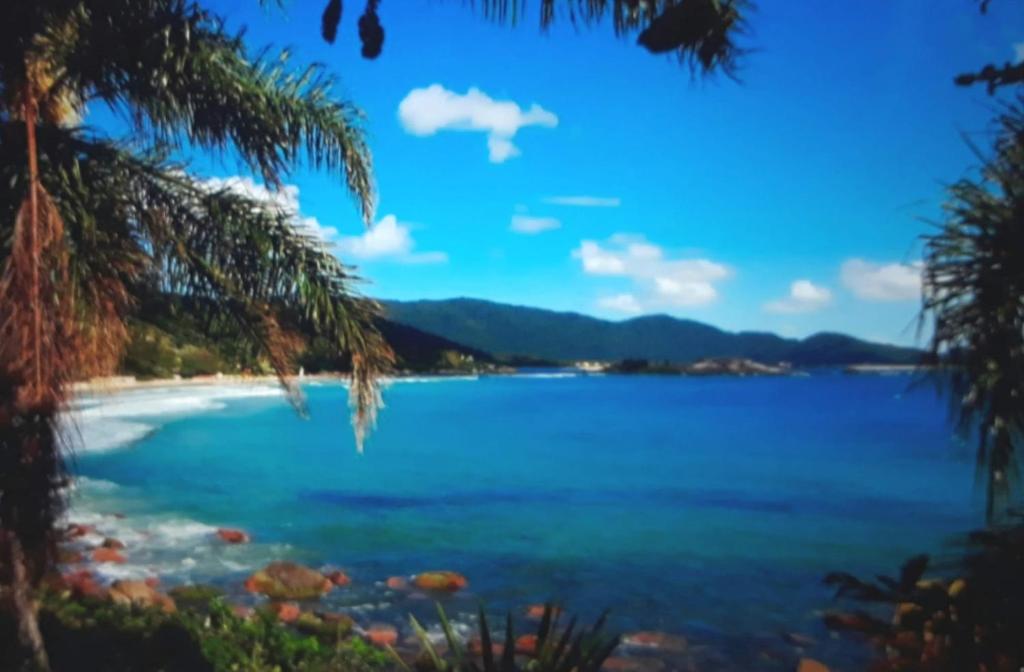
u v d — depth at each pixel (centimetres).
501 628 1075
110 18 590
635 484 2773
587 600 1262
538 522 1994
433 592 1260
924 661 176
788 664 975
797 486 2797
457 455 3634
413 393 10688
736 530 1955
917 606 178
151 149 648
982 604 165
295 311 699
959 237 199
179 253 661
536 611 1163
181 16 597
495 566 1487
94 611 773
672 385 15075
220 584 1238
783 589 1354
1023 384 193
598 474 3030
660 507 2302
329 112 692
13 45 561
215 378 8738
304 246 688
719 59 277
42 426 523
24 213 527
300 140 680
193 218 662
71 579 980
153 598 986
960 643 168
